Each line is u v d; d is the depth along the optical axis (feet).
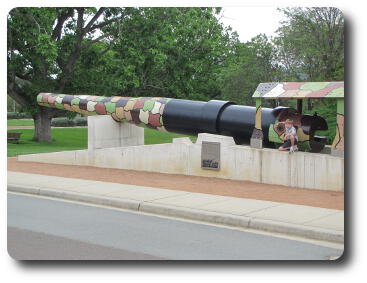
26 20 85.71
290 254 24.34
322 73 81.35
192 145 46.50
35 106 96.84
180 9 96.43
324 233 26.50
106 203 36.17
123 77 91.30
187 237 27.32
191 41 96.02
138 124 54.90
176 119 49.98
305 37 83.41
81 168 53.42
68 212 33.76
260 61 107.14
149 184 42.09
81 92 98.53
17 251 25.17
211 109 47.16
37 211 34.09
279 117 42.63
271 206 32.73
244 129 44.98
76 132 124.77
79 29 93.76
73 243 26.45
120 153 52.80
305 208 31.99
